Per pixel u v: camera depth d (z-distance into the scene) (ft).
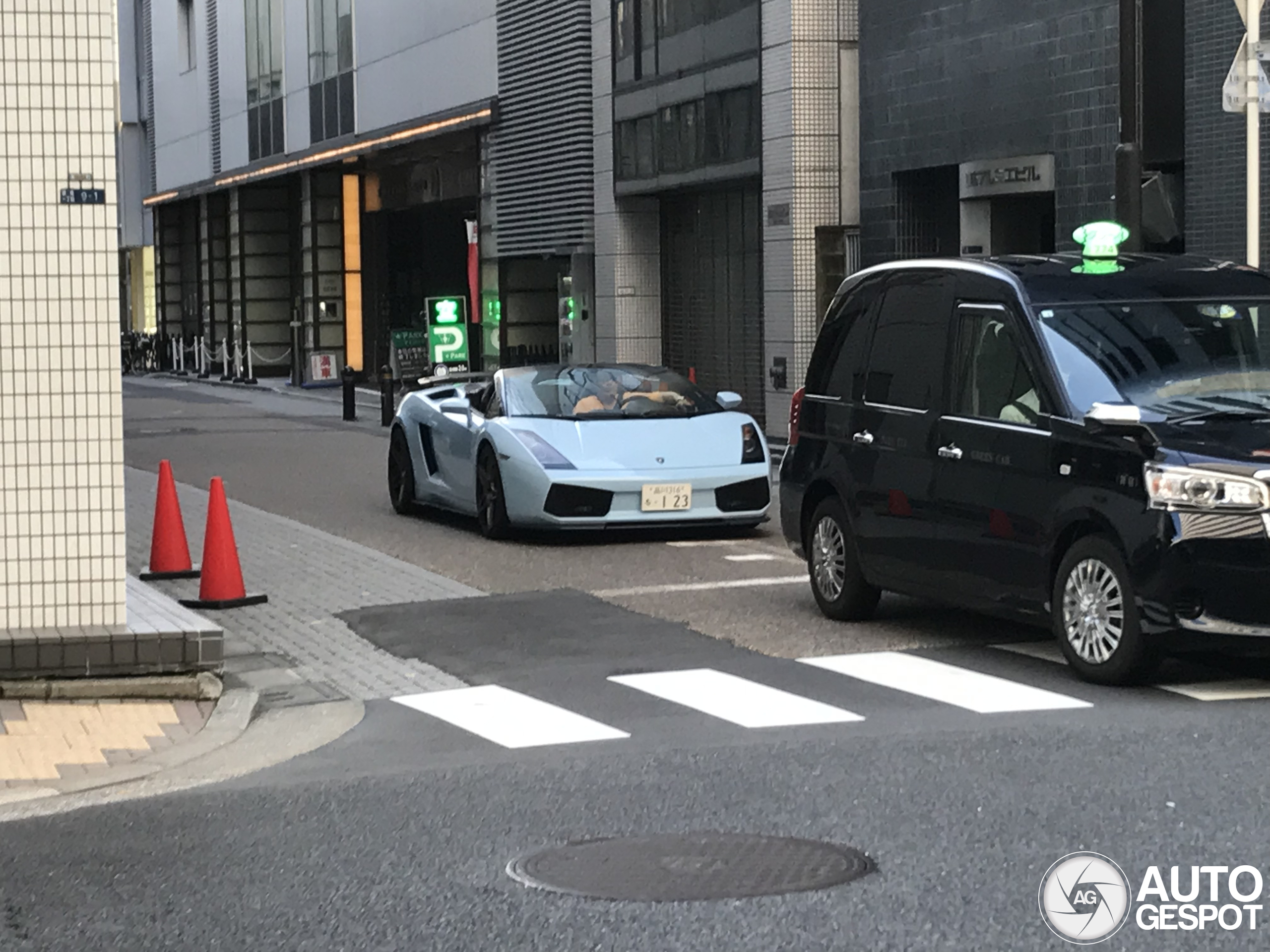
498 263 112.16
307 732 28.19
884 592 40.11
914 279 35.35
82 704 29.50
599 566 45.62
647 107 93.15
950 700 28.71
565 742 26.63
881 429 34.99
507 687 31.12
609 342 98.63
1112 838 20.26
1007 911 17.79
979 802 22.07
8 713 28.91
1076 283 32.53
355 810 22.85
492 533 50.78
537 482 48.96
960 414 32.94
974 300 33.24
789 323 80.69
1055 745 25.03
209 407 125.08
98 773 25.64
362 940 17.62
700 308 93.61
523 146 107.65
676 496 49.21
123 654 29.76
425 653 34.63
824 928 17.42
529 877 19.54
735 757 25.12
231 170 165.99
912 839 20.52
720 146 86.02
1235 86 41.39
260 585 43.34
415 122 120.88
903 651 33.17
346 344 149.79
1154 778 22.91
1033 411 31.09
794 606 38.68
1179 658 31.63
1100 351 31.17
